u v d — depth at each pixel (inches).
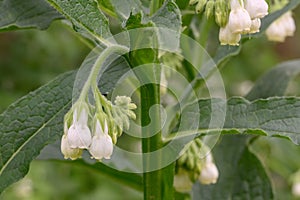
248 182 21.6
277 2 22.3
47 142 16.8
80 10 15.7
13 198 38.8
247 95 22.0
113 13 17.0
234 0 16.4
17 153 16.8
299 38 66.1
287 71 22.0
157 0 16.8
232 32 16.4
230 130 17.0
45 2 18.9
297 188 34.1
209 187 21.5
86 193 43.4
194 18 20.5
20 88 52.5
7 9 18.6
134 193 43.4
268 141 26.6
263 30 19.3
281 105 17.1
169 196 17.7
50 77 52.3
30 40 52.7
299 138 16.8
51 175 43.3
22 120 16.9
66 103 17.0
